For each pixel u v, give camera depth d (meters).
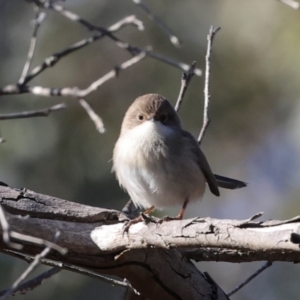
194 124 12.77
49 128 13.12
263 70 12.74
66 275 12.74
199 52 12.76
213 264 15.06
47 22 13.42
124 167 8.73
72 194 12.99
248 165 14.46
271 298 13.90
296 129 13.15
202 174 8.86
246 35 12.73
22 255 6.94
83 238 6.62
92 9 13.42
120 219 6.69
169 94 12.66
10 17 13.72
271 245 5.38
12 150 12.91
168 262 6.75
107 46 13.40
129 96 13.08
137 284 6.88
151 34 12.93
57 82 13.31
